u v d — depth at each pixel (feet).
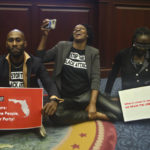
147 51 6.50
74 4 10.79
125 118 6.04
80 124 6.02
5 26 10.32
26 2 10.29
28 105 5.10
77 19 10.97
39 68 5.47
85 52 6.33
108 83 7.23
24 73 5.35
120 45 11.40
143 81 6.59
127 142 5.13
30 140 5.15
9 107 5.01
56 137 5.31
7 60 5.30
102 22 10.88
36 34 10.68
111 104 6.41
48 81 5.48
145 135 5.49
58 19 10.77
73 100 6.29
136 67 6.61
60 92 6.36
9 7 10.21
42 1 10.42
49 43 10.86
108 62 11.32
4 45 10.46
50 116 5.69
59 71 6.25
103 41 11.10
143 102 6.09
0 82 5.36
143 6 11.25
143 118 5.99
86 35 6.38
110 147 4.89
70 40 7.01
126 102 6.17
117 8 10.96
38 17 10.54
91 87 6.31
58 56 6.30
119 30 11.23
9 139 5.18
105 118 6.19
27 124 5.09
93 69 6.38
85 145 4.94
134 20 11.30
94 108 6.09
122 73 6.84
